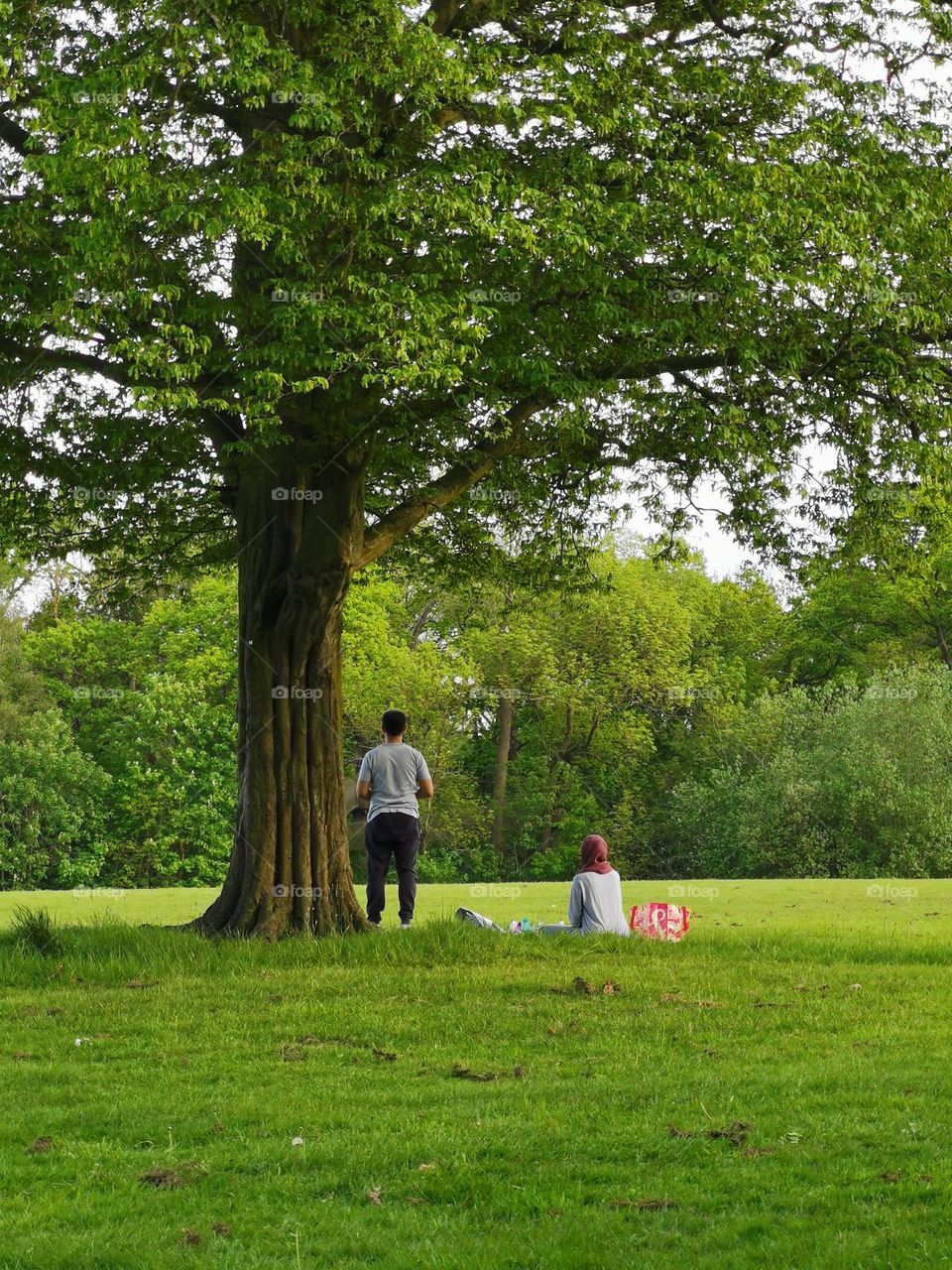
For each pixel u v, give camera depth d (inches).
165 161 547.8
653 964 556.1
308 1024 443.5
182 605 2455.7
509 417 655.8
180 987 508.7
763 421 655.1
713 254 569.9
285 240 530.3
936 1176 277.6
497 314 569.0
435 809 2437.3
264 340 577.9
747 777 2358.5
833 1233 247.1
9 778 2223.2
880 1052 397.1
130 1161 301.0
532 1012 458.3
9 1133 321.1
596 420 719.7
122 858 2311.8
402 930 602.5
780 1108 332.5
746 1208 263.6
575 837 2502.5
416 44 529.3
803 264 612.4
